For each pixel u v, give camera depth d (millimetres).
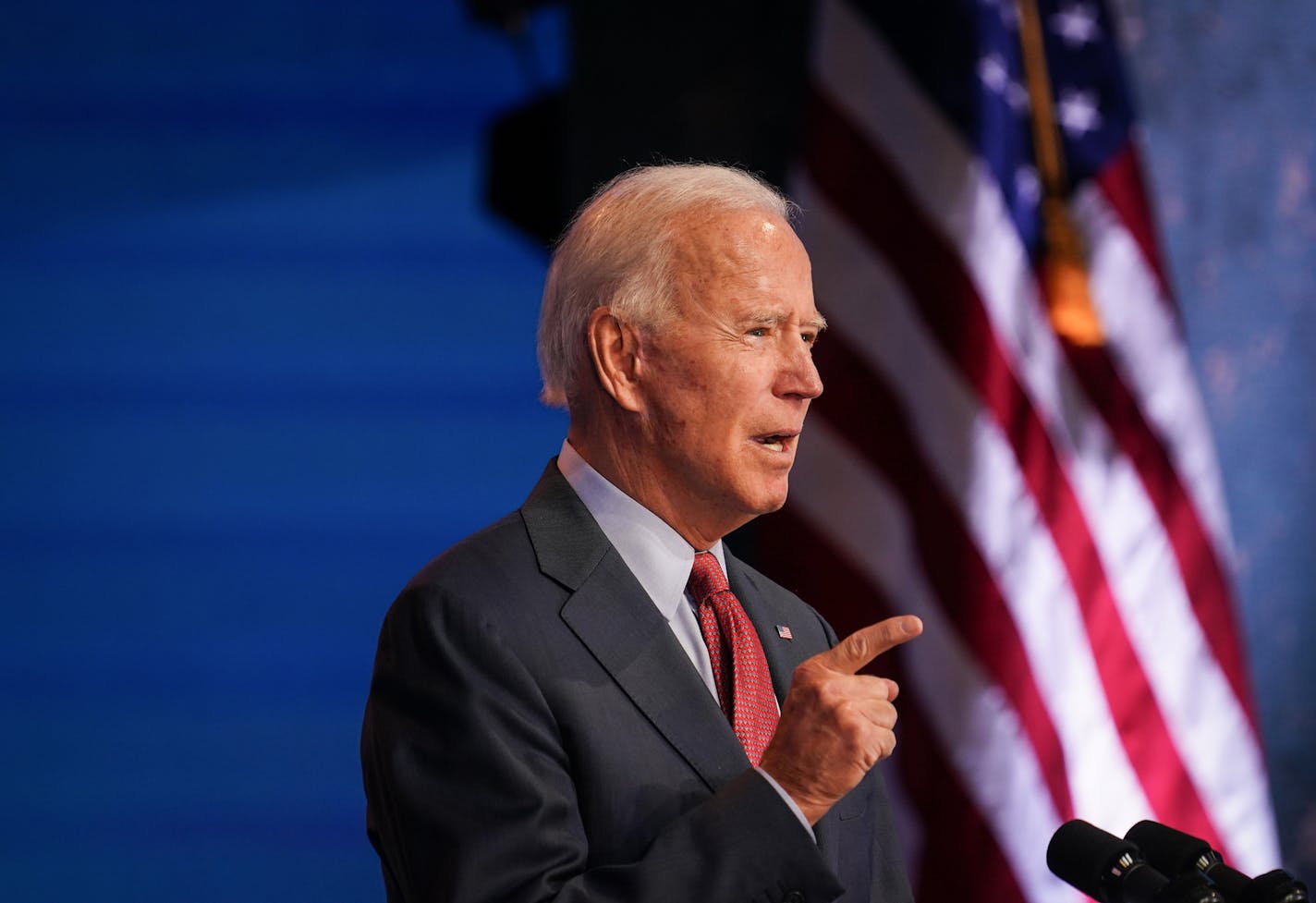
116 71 15188
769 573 12047
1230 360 15898
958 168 12203
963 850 11477
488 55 15383
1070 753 11758
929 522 11758
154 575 14844
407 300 15164
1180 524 12633
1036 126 12977
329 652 14867
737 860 5051
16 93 15117
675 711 5660
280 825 14719
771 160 13719
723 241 5973
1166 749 12094
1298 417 15922
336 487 15000
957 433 11781
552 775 5355
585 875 5125
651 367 5961
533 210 14992
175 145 15180
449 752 5340
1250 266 15992
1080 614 11906
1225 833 12062
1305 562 15820
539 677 5523
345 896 14688
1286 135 16031
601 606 5781
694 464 5926
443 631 5551
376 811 5730
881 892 6496
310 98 15281
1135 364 12805
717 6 13906
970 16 12555
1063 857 5371
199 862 14656
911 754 11664
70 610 14789
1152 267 13062
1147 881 5031
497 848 5164
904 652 11797
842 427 12039
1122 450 12531
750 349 5922
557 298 6289
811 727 5164
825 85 12664
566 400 6387
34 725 14695
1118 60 13602
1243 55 16031
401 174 15273
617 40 14094
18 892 14586
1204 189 15977
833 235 12352
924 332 12008
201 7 15266
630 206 6160
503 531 6059
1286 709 15664
